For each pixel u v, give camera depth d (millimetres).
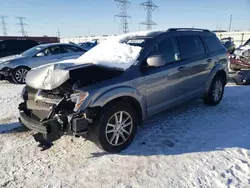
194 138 3777
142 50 3795
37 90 3434
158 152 3381
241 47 9555
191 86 4645
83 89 3059
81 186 2711
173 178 2797
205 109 5168
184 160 3162
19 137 3984
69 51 9703
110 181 2779
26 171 3020
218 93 5477
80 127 2945
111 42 4445
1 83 9242
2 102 6180
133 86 3477
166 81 4000
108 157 3289
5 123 4613
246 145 3504
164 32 4266
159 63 3516
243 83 7418
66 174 2941
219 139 3721
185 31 4703
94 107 3045
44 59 9211
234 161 3102
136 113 3639
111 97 3182
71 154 3400
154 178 2807
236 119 4547
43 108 3295
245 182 2691
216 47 5395
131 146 3562
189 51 4598
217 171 2900
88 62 3762
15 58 8977
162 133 3977
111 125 3285
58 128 3000
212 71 5125
